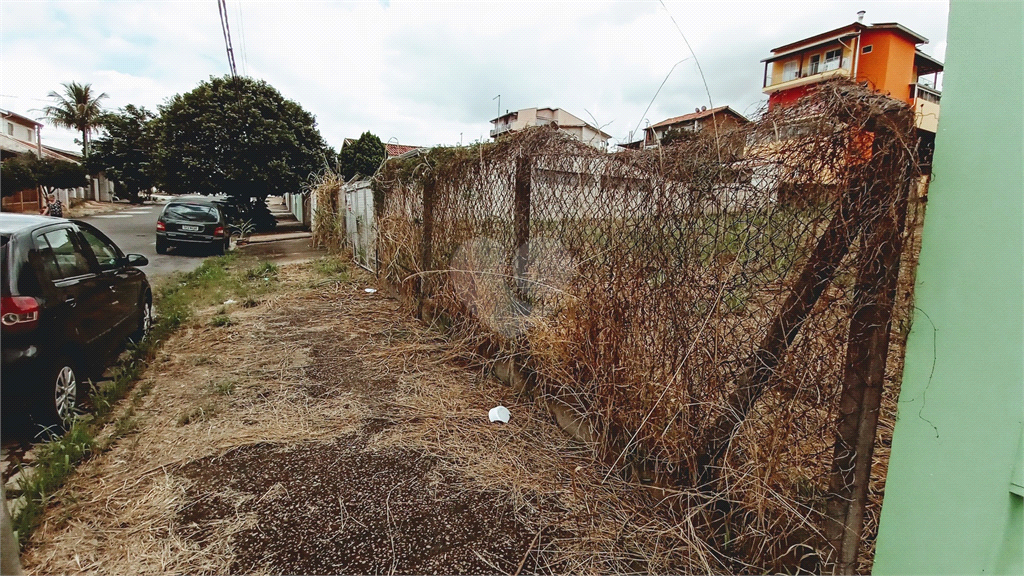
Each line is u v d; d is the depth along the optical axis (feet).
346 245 40.68
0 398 9.45
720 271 7.11
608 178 9.45
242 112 60.85
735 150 6.83
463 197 16.24
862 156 5.43
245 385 14.20
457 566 7.59
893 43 71.26
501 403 13.05
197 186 61.21
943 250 4.88
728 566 7.18
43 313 10.86
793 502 6.35
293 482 9.62
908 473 5.31
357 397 13.48
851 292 5.63
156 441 11.04
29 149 107.24
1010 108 4.30
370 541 8.08
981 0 4.46
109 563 7.45
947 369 4.91
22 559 7.44
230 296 26.09
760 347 6.59
